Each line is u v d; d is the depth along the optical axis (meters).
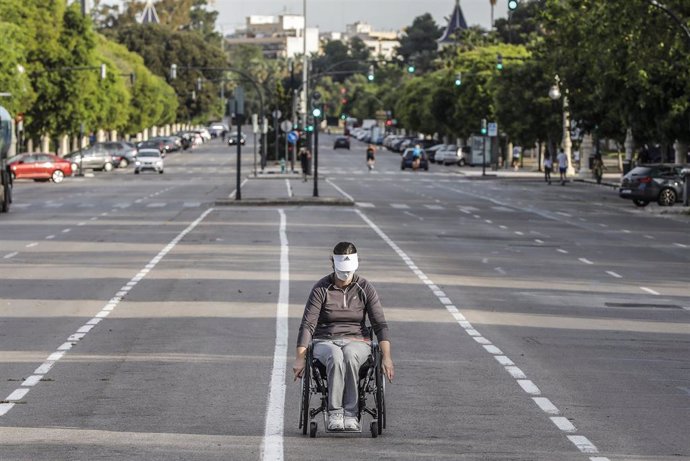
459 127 167.50
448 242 45.06
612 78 76.00
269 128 148.25
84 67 115.31
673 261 38.84
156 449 13.62
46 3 123.62
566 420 15.37
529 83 121.06
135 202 71.50
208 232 48.81
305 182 101.12
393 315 25.64
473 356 20.48
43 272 34.00
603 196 83.31
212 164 147.25
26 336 22.55
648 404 16.48
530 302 28.08
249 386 17.58
